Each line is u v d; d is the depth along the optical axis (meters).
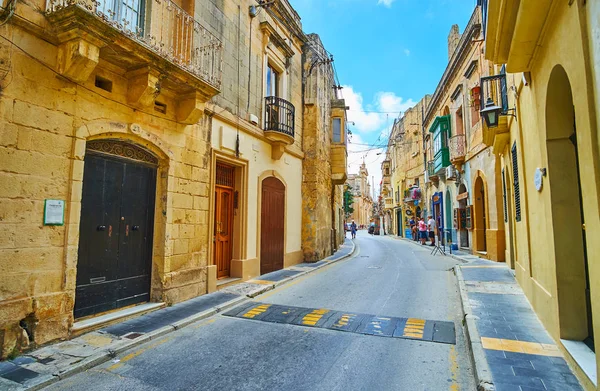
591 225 2.94
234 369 4.09
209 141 7.95
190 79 6.39
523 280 7.24
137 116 6.06
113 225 5.79
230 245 9.40
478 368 3.76
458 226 17.12
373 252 18.73
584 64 2.88
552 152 4.34
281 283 9.14
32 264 4.40
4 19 4.15
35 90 4.50
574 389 3.29
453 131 17.56
